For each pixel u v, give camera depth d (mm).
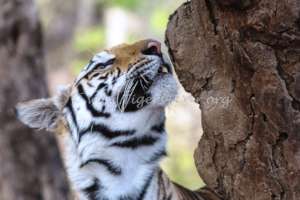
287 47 7988
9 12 16141
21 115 10000
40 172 16578
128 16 39531
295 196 8383
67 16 43094
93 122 9305
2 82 16266
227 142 9000
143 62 9047
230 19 8172
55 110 9938
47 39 42500
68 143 9625
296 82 8039
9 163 16391
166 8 36656
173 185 9391
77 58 39625
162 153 9219
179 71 9336
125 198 9078
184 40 9133
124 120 9070
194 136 26328
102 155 9188
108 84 9250
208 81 9055
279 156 8406
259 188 8758
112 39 38656
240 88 8562
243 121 8727
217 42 8625
